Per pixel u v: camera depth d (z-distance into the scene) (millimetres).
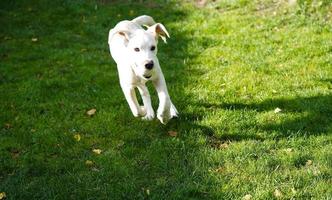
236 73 8125
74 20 11500
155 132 6656
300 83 7602
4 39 10656
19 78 8688
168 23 10859
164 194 5434
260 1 11125
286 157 5891
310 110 6840
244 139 6398
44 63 9289
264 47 9000
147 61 5707
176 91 7715
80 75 8602
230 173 5723
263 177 5590
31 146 6551
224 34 9930
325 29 9398
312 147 6090
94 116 7199
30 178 5902
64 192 5555
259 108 7059
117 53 6477
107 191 5527
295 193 5262
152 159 6051
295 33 9422
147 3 12242
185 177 5711
